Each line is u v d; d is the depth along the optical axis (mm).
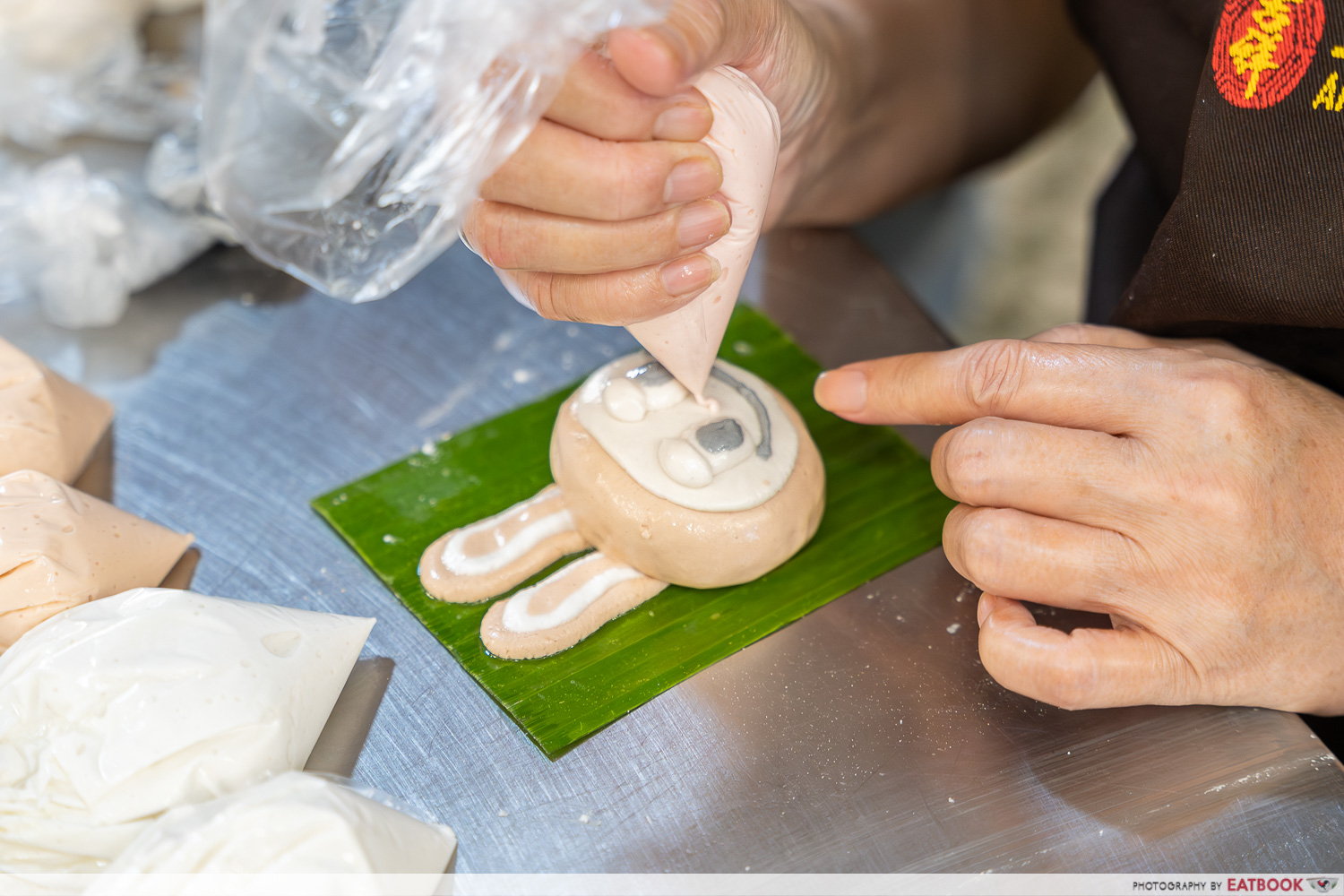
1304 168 618
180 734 505
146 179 991
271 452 803
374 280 599
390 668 643
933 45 1030
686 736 601
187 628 547
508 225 560
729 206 579
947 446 631
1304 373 729
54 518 618
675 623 671
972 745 595
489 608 677
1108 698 583
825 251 1014
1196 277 668
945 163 1121
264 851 468
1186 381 612
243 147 606
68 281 892
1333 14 592
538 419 837
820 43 821
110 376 865
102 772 493
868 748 594
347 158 530
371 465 793
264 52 598
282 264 625
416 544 724
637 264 568
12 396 705
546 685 628
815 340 909
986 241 2045
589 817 560
